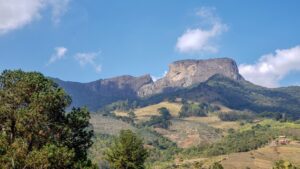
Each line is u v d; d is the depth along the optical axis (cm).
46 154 4825
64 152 4994
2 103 5250
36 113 5100
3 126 5244
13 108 5294
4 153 4906
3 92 5284
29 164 4794
